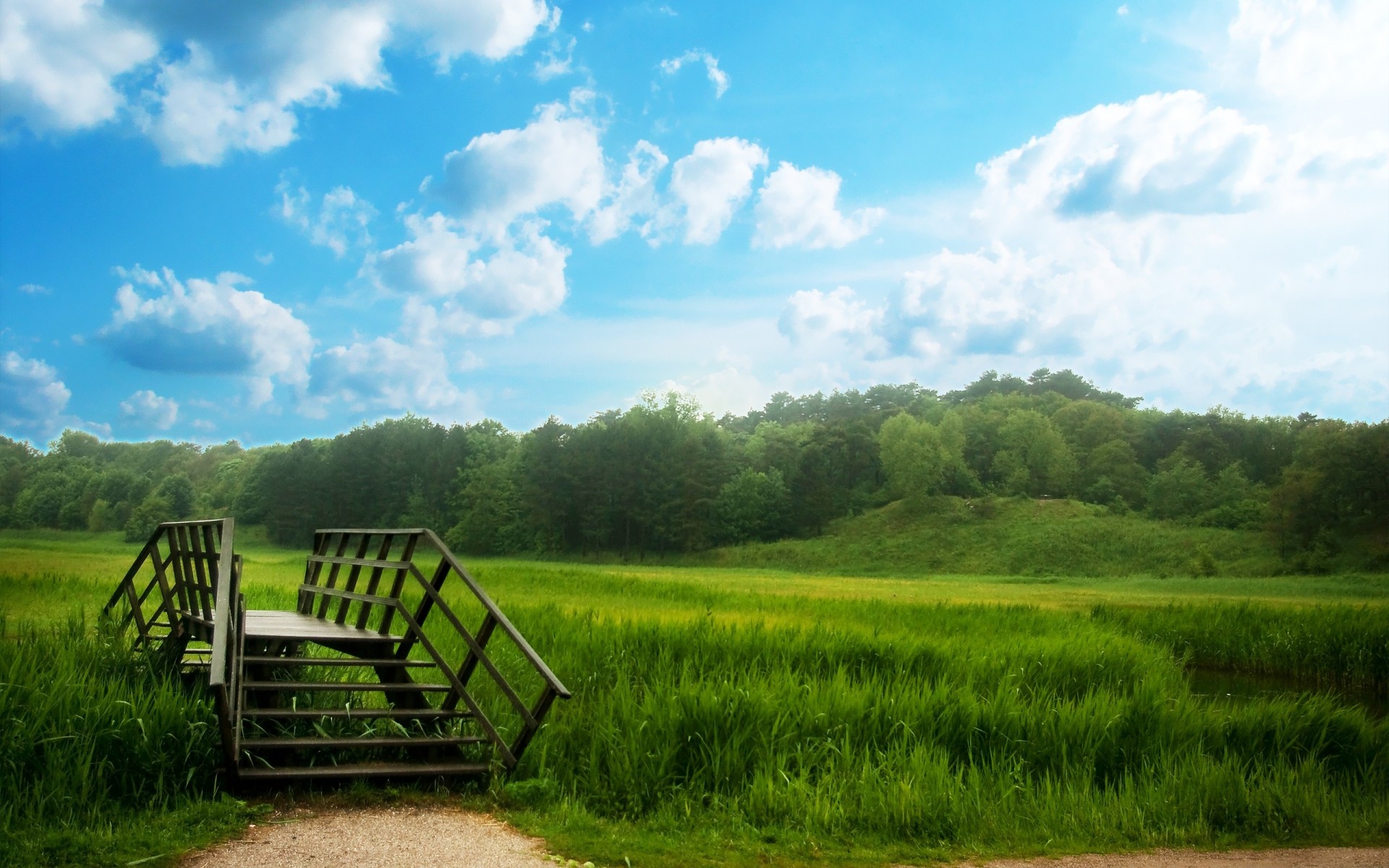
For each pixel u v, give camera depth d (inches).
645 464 4980.3
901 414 5531.5
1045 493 5344.5
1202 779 366.0
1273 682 866.8
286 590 934.4
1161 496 4763.8
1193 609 1142.3
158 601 781.9
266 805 286.2
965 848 296.2
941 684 458.3
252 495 6166.3
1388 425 3769.7
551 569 1926.7
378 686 349.1
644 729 362.9
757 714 381.7
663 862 264.1
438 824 283.3
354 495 5807.1
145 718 306.0
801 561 4411.9
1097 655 644.7
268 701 368.8
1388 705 757.3
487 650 550.6
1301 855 299.4
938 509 4906.5
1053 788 374.3
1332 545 3575.3
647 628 619.2
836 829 304.2
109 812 273.9
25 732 287.0
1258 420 6112.2
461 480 5757.9
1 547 3134.8
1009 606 1163.9
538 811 303.9
